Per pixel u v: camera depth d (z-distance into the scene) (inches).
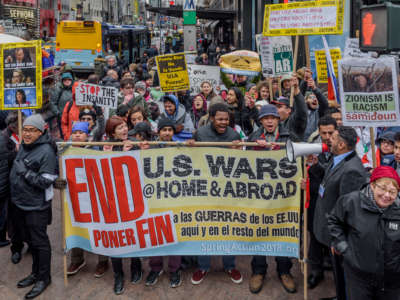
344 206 144.9
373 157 178.4
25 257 232.5
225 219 196.7
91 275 213.0
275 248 195.9
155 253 198.2
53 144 197.3
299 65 522.3
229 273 206.8
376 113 173.3
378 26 163.9
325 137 186.1
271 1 729.0
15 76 231.3
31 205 192.4
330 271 213.5
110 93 263.6
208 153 194.7
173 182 196.2
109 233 198.7
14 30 702.5
